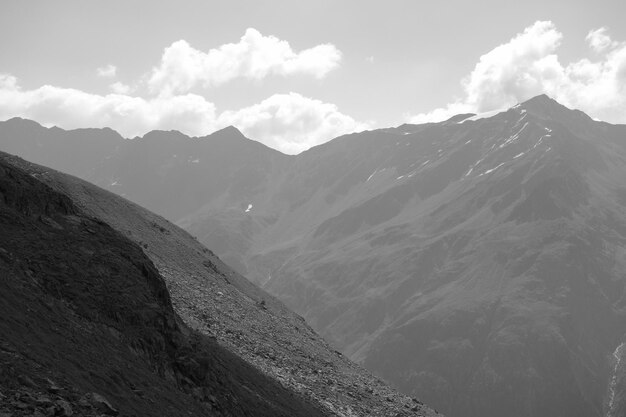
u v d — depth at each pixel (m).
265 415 53.66
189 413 40.16
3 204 48.88
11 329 34.00
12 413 26.59
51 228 50.34
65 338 37.50
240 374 60.88
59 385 31.34
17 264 42.66
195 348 50.34
